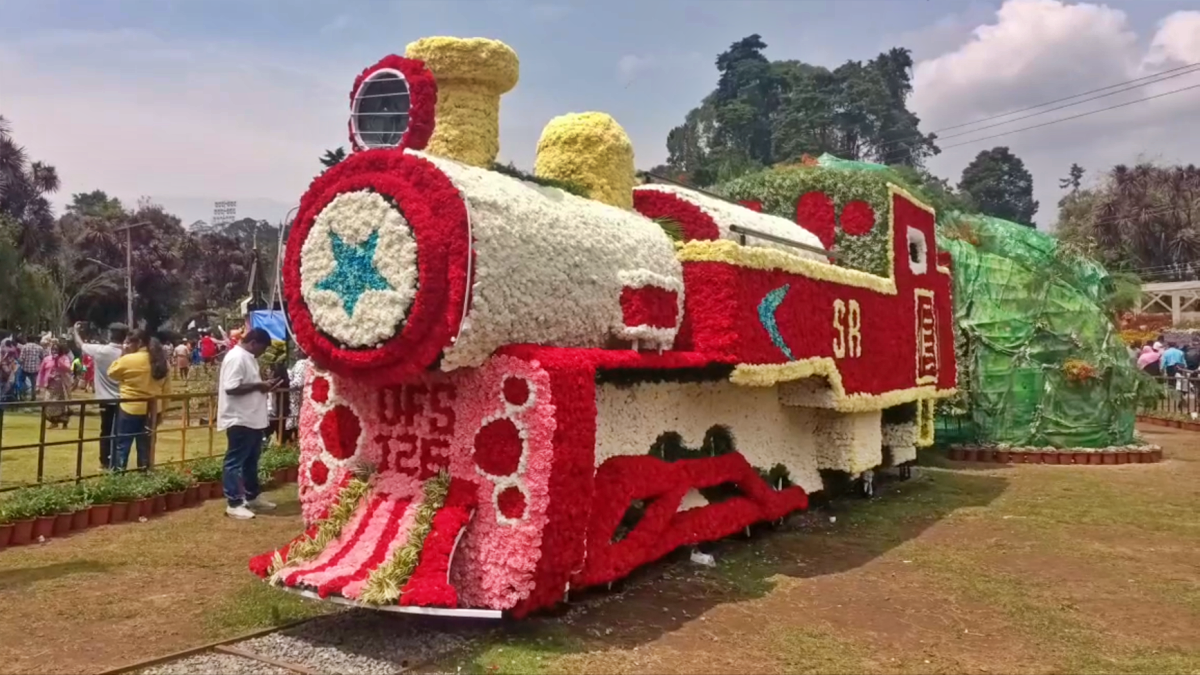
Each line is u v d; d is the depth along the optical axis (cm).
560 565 584
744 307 798
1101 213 4844
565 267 652
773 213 1209
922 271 1284
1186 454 1714
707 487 858
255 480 976
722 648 573
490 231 585
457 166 624
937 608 686
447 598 540
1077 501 1180
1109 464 1569
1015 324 1672
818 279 946
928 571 801
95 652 532
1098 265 1848
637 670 525
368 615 610
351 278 608
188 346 3133
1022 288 1691
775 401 997
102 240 5028
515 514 579
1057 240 1830
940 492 1247
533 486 577
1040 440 1647
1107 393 1661
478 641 563
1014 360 1662
